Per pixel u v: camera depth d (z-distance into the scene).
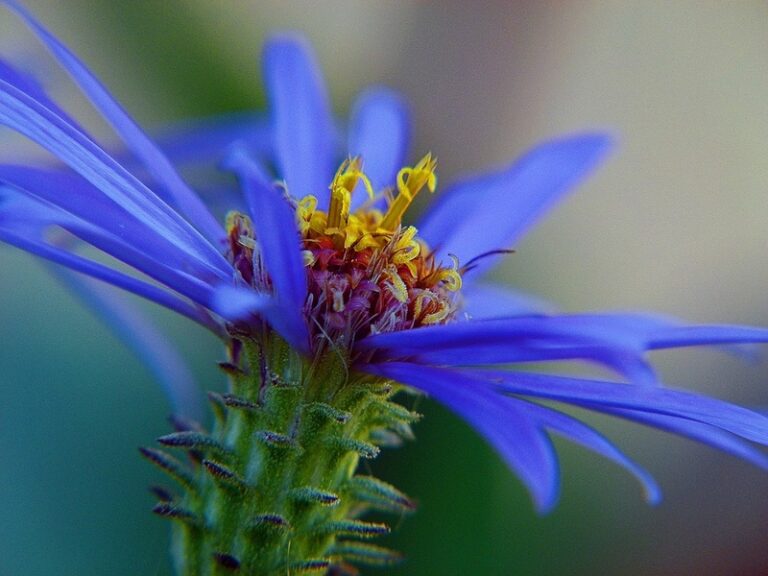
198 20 0.07
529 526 0.06
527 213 0.05
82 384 0.06
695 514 0.07
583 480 0.07
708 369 0.08
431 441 0.06
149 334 0.05
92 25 0.07
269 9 0.08
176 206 0.05
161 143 0.05
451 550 0.06
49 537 0.06
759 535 0.07
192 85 0.07
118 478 0.06
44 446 0.06
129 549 0.06
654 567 0.07
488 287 0.05
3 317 0.06
